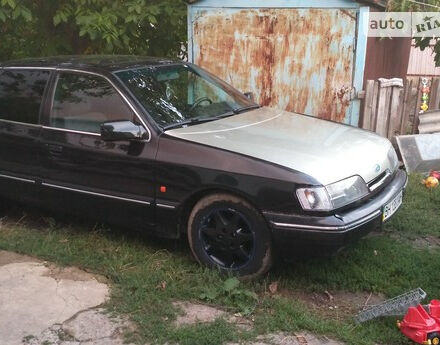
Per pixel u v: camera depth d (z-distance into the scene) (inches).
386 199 157.3
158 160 158.4
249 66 269.4
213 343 128.7
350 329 135.1
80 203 177.5
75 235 189.5
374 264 167.2
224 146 153.9
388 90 260.1
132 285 153.9
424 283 156.8
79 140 173.2
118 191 167.8
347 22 248.2
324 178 142.9
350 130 182.5
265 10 259.8
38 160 182.5
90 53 316.2
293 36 258.4
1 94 194.4
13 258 173.6
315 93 261.7
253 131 167.5
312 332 134.1
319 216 139.7
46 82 185.2
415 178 243.1
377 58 268.4
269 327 135.4
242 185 146.6
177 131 162.9
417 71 445.7
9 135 187.8
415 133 270.8
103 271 164.4
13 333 134.6
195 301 148.4
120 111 168.4
